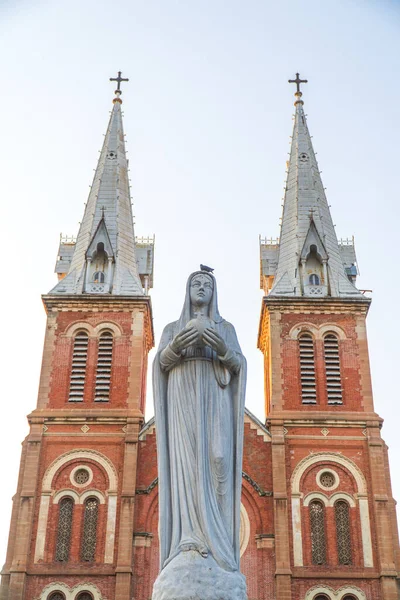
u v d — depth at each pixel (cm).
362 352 5525
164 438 1257
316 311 5659
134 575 4844
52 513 5038
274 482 5094
